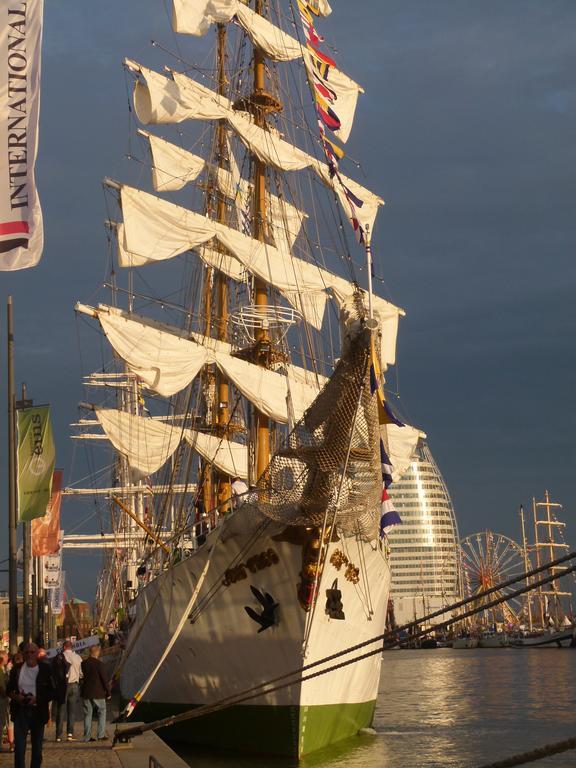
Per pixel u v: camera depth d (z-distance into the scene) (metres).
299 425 31.02
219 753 34.47
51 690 21.08
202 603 34.66
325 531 31.89
